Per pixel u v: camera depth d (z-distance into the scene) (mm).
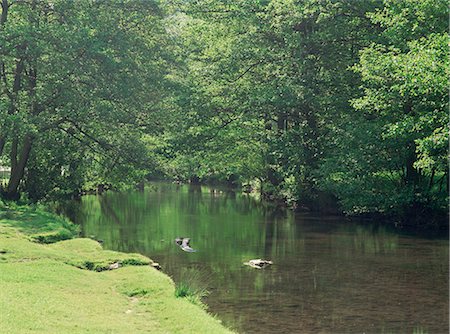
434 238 22844
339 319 11633
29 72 30344
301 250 19891
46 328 8688
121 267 15297
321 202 32781
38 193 31375
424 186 27000
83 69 28188
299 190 33344
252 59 34000
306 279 15258
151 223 27188
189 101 34625
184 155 37625
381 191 27000
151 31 33500
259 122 38250
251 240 22094
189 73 37562
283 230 25078
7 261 14469
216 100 35531
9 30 26688
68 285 12312
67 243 18562
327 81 30984
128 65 30469
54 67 27500
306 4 29609
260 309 12266
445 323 11469
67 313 9867
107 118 29328
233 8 35844
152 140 37438
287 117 34781
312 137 32031
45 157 31547
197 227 25859
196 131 36375
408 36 23453
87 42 27672
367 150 26188
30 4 29469
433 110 22219
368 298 13359
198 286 14125
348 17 30906
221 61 35562
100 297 11648
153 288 12641
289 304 12703
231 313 11898
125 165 31344
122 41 30078
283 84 31438
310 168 31500
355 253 19312
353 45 31406
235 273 15914
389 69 21656
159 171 32219
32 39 26484
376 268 16812
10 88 31469
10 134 26297
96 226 25781
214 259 18031
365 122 26859
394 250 19969
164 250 19547
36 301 10344
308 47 31719
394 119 25047
